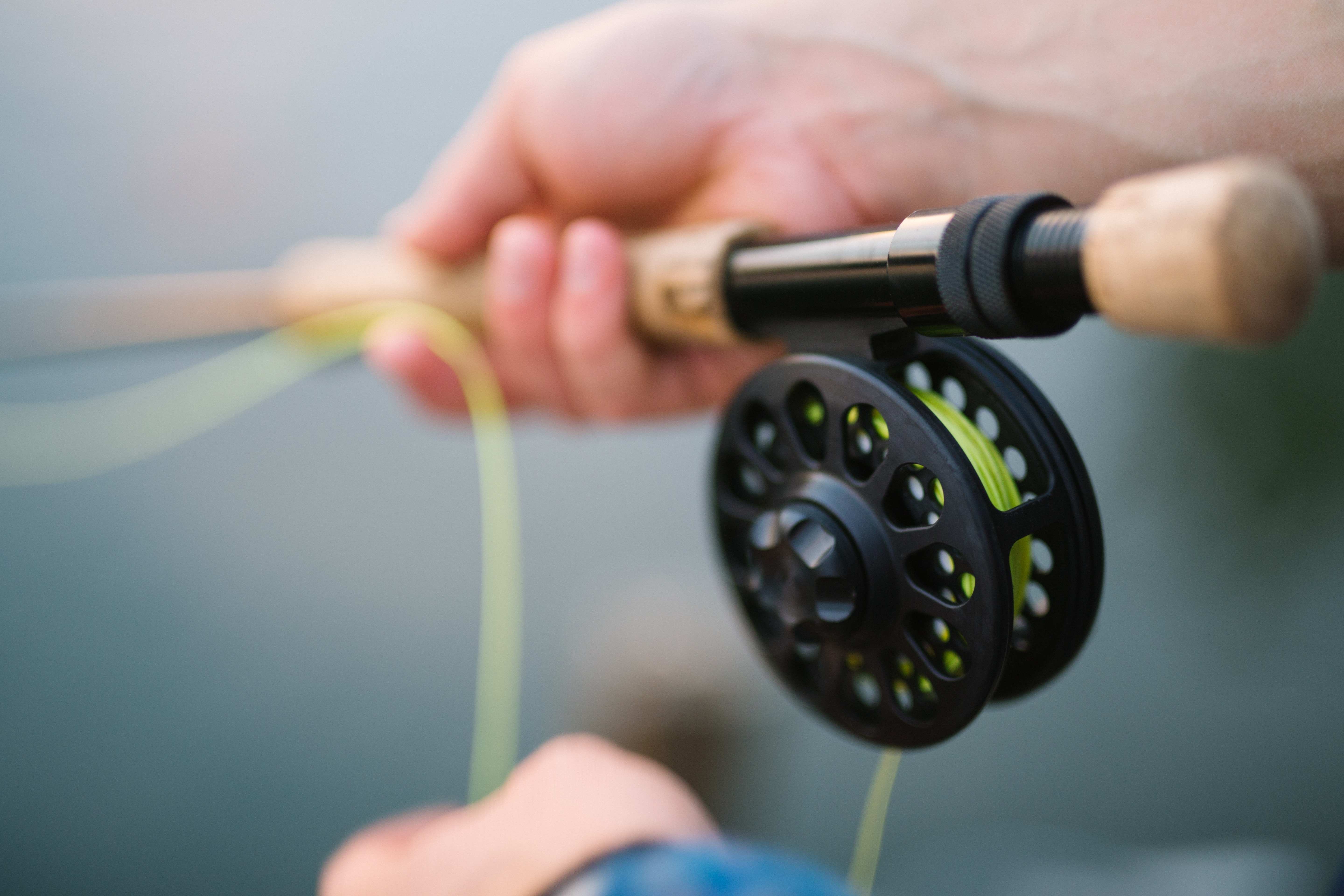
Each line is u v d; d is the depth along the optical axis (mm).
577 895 454
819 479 495
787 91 669
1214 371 1776
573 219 755
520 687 1776
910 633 485
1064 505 485
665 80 680
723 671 1572
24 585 1809
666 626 1662
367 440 2061
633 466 2098
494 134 728
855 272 495
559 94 690
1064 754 1729
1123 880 1132
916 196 654
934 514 480
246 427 2021
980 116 629
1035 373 1892
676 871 451
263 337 834
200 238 1965
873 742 507
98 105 2029
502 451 822
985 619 468
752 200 682
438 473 2043
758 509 524
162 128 2039
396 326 817
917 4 636
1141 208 420
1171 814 1605
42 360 851
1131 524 1884
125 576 1834
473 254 752
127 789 1598
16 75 2014
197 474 1982
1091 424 1884
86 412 1730
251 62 2102
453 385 842
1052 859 1333
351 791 1625
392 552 1914
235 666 1761
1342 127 541
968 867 1424
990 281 448
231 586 1854
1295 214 409
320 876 1497
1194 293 413
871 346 505
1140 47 583
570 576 1896
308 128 2080
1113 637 1901
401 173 2064
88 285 913
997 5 619
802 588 489
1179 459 1836
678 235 609
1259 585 1831
